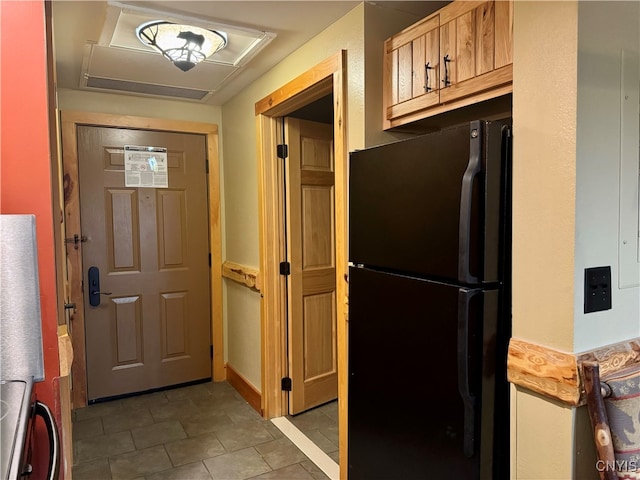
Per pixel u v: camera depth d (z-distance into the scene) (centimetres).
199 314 363
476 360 130
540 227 124
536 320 126
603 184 122
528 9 126
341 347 219
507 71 144
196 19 206
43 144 132
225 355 372
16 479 79
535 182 125
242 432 279
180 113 350
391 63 195
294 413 302
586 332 120
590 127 118
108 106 325
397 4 197
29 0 131
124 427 286
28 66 130
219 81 300
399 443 157
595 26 117
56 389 134
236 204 343
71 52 243
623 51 124
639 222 132
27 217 121
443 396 138
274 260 296
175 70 275
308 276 307
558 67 119
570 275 117
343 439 220
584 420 119
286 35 228
